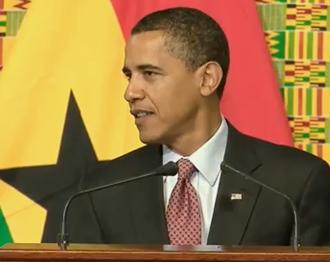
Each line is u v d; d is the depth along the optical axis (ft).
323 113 28.35
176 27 20.97
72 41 26.45
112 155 26.04
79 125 26.18
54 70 26.30
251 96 26.07
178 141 21.16
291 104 28.43
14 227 25.81
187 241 20.29
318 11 28.53
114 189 21.43
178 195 20.68
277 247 15.75
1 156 25.89
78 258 14.40
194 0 26.66
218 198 20.68
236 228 20.34
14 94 26.07
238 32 26.37
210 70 21.24
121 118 26.21
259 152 21.75
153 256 14.39
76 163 26.07
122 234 20.89
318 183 21.31
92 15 26.61
